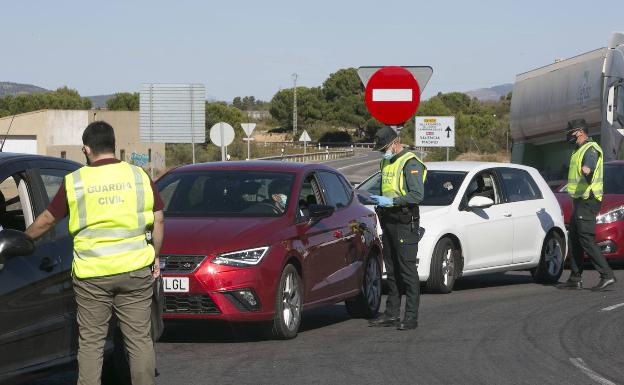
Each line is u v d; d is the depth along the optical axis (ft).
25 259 21.74
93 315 21.20
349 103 467.52
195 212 33.73
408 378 26.63
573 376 26.96
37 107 321.73
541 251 49.32
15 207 23.47
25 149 186.70
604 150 68.39
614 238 54.03
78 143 189.26
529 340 32.50
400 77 50.16
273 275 31.12
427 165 48.55
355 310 38.06
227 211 33.65
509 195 48.57
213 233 31.17
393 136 34.55
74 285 21.17
